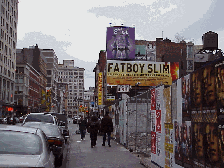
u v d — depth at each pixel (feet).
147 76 184.65
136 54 196.13
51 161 16.22
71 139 78.89
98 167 33.55
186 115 22.02
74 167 33.71
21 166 13.41
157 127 31.55
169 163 26.68
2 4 232.12
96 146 56.80
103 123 56.08
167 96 27.50
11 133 16.88
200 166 19.27
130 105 52.70
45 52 473.26
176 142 24.64
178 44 199.00
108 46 189.88
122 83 183.01
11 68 258.37
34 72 333.83
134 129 52.60
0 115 229.86
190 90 21.06
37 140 16.93
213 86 17.20
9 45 252.42
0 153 14.66
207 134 18.12
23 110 272.92
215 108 16.99
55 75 511.40
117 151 48.11
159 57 197.98
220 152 16.38
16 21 275.18
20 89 284.82
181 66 195.42
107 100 180.14
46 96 392.88
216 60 16.83
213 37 177.68
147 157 38.96
